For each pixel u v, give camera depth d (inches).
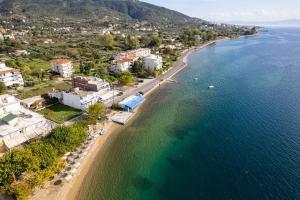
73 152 3026.6
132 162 2962.6
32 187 2378.2
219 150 3174.2
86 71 6437.0
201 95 5196.9
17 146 3024.1
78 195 2431.1
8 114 3361.2
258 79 6250.0
